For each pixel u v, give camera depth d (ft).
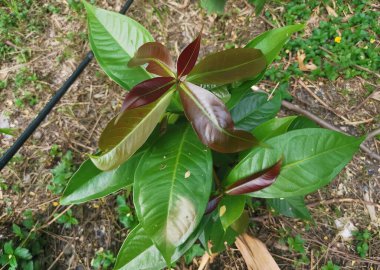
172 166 1.42
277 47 1.51
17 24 3.18
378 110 2.87
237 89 1.53
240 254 2.39
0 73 2.99
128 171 1.61
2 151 2.71
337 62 2.96
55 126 2.79
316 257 2.42
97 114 2.85
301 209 2.13
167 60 1.35
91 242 2.45
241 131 1.25
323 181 1.43
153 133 1.58
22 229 2.44
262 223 2.48
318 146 1.44
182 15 3.22
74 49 3.07
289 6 3.20
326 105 2.88
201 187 1.38
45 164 2.65
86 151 2.71
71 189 1.57
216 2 2.65
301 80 2.97
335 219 2.53
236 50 1.28
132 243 1.66
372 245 2.47
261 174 1.45
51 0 3.29
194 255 2.30
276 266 2.10
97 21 1.65
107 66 1.61
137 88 1.24
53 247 2.42
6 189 2.57
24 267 2.27
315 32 3.08
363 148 2.71
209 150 1.43
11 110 2.86
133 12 3.21
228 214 1.51
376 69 2.98
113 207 2.52
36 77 2.95
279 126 1.58
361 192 2.62
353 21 3.14
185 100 1.31
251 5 3.21
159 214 1.35
